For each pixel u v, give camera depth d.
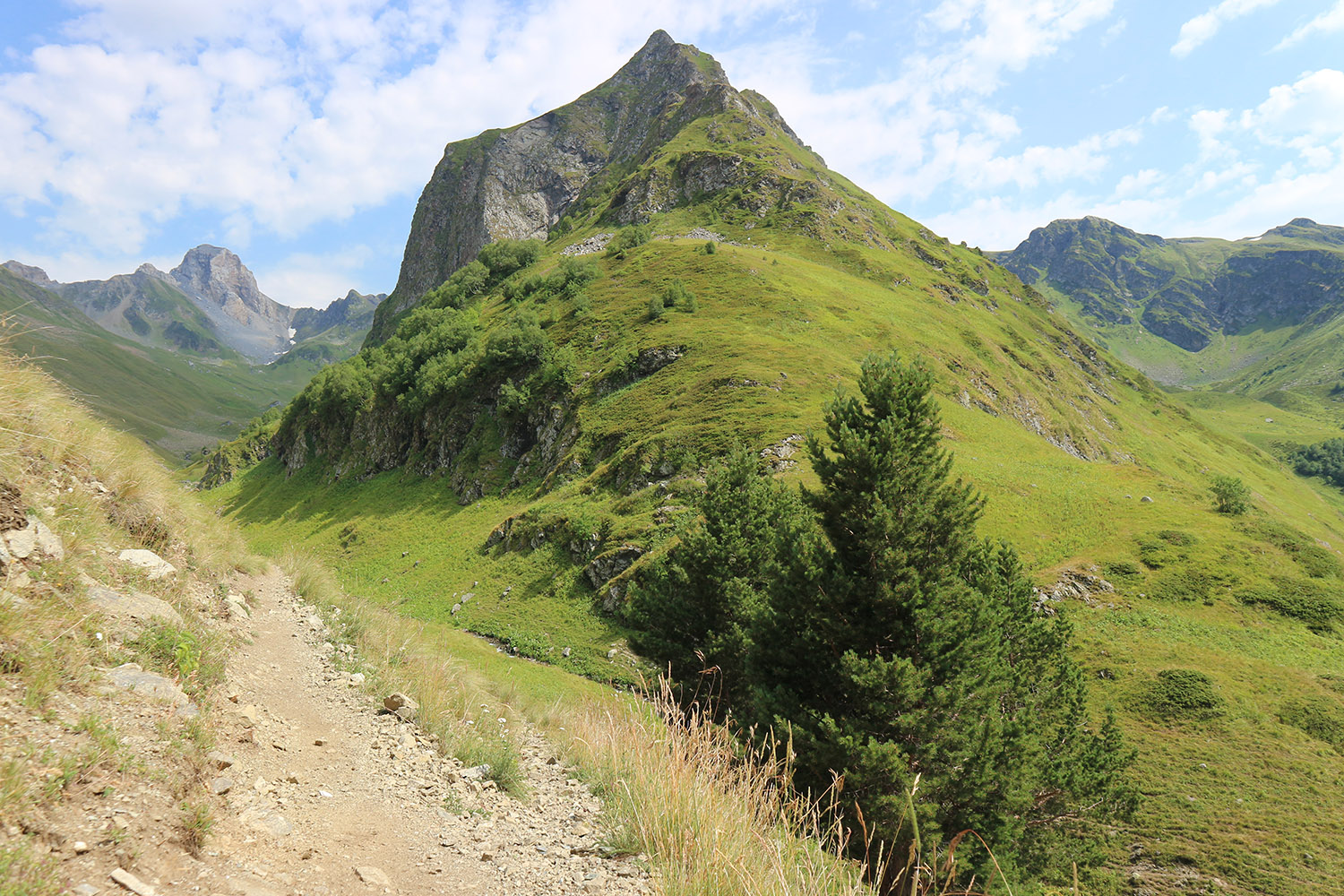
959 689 17.94
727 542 27.00
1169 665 36.38
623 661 41.41
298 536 92.19
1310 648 37.34
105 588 6.81
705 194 162.12
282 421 141.62
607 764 8.25
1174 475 117.12
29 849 3.40
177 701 5.83
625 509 57.72
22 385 8.07
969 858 16.67
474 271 156.25
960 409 77.69
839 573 19.83
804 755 17.03
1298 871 24.66
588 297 107.31
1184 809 27.97
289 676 9.20
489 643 46.97
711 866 5.25
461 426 96.19
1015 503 51.25
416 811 6.39
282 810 5.49
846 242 139.62
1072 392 126.81
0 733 4.00
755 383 69.31
